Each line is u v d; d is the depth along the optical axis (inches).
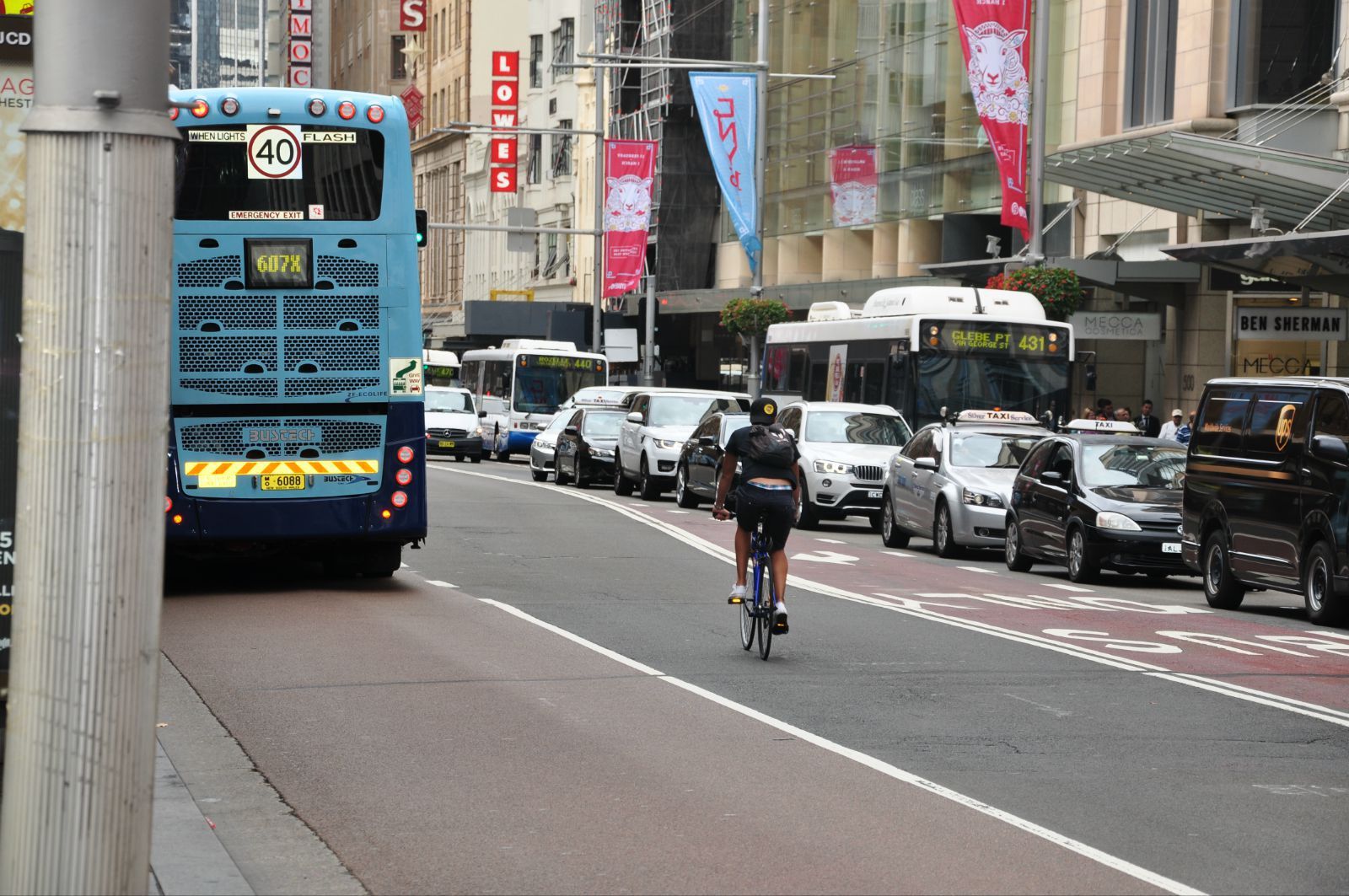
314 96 1185.4
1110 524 1419.8
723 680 866.1
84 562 325.4
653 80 5329.7
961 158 3479.3
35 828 328.5
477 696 804.0
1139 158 2050.9
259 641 976.3
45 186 327.6
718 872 505.4
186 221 1173.7
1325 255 1863.9
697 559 1572.3
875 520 2064.5
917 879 498.9
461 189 7573.8
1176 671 921.5
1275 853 533.6
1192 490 1328.7
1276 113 2493.8
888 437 2087.8
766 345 2822.3
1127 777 644.7
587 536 1795.0
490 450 4119.1
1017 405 2228.1
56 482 326.0
